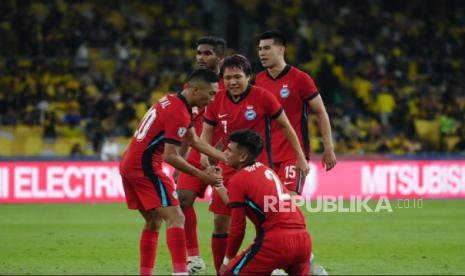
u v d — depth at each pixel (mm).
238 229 26375
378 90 108000
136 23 112875
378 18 119688
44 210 67438
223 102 31609
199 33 114500
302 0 120500
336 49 114625
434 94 108250
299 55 110812
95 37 108062
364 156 79812
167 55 109625
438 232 49938
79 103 98250
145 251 29203
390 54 115000
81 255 38344
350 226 54000
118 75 103562
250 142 26359
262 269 25625
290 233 25703
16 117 94875
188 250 33219
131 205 29078
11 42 104125
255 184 25953
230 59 30969
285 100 33312
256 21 114812
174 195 28281
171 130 27578
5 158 77125
